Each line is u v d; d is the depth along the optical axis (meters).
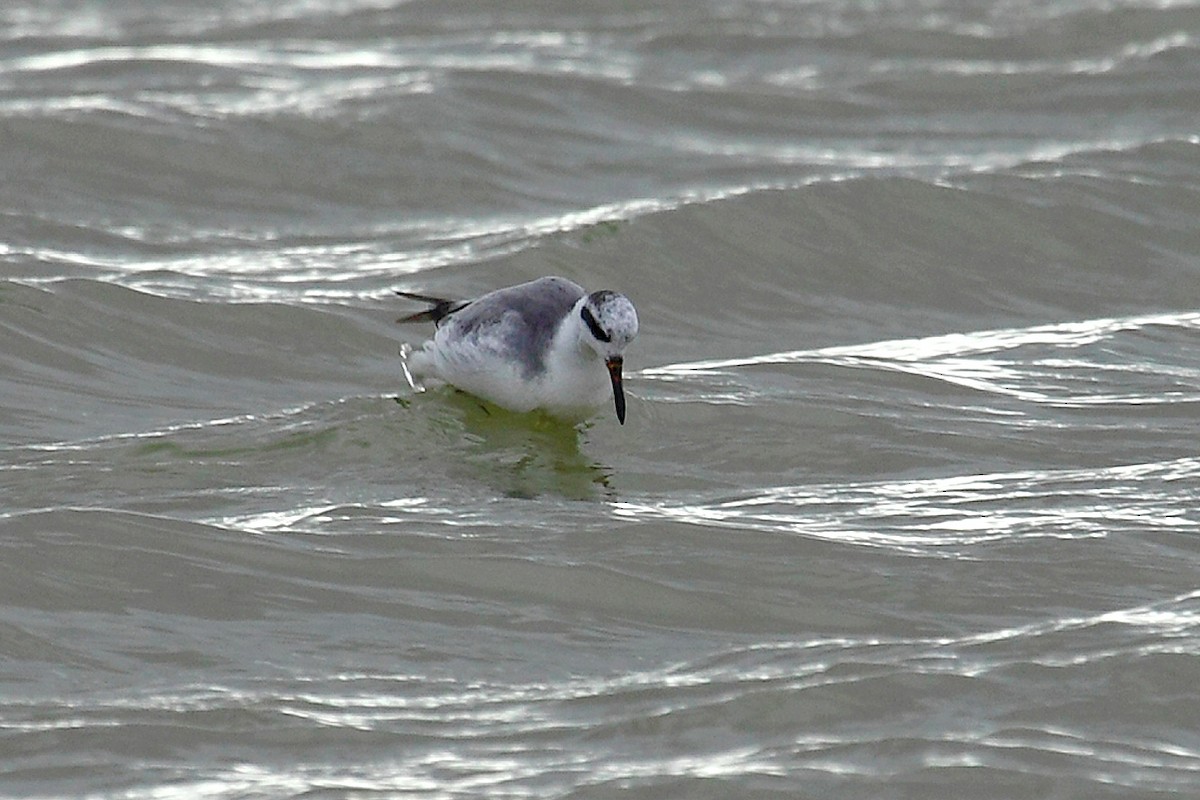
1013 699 10.67
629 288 18.17
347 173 20.67
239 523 13.05
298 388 16.06
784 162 21.55
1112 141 22.11
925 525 13.11
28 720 10.54
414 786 9.88
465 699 10.88
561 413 14.73
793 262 18.73
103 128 20.89
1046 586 12.12
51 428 15.00
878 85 24.22
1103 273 18.80
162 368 16.27
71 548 12.43
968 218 19.48
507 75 23.34
